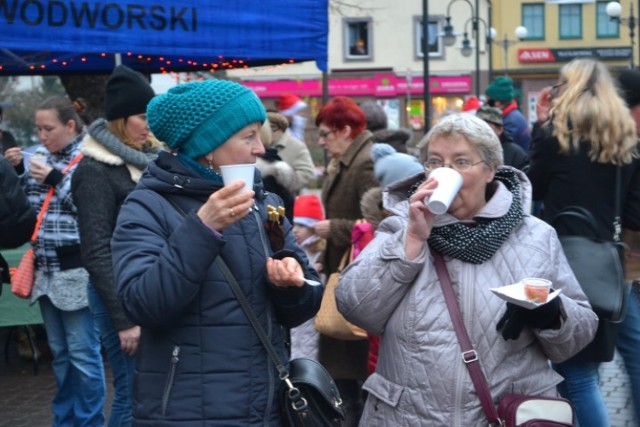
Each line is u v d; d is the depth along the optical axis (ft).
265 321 10.16
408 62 153.28
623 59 170.60
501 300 10.76
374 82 152.25
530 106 173.78
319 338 18.92
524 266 10.97
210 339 9.82
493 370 10.72
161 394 9.84
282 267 9.86
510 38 172.04
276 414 10.20
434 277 10.91
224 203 9.34
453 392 10.64
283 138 29.45
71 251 18.84
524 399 10.51
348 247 18.66
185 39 20.22
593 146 15.35
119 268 9.80
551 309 10.52
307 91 151.02
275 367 10.15
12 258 26.17
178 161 10.27
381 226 11.60
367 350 18.66
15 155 25.63
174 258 9.31
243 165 9.48
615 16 79.15
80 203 15.74
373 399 11.34
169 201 10.18
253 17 21.02
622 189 15.65
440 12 152.25
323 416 10.32
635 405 16.10
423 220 10.54
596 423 14.89
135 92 16.02
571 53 171.32
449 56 153.38
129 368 16.74
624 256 15.11
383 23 152.87
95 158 15.78
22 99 54.08
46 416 23.03
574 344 11.03
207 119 9.93
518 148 28.86
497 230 10.89
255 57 21.35
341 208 19.16
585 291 14.23
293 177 19.69
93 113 39.19
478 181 11.05
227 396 9.78
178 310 9.44
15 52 25.85
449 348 10.68
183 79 42.68
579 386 14.90
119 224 10.08
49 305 19.31
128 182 15.90
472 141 10.98
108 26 19.31
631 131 15.46
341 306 11.26
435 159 11.21
